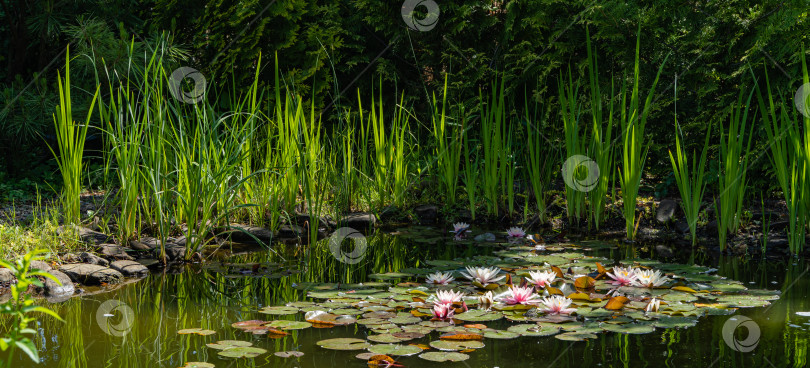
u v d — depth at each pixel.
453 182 5.14
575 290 2.88
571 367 2.04
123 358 2.12
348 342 2.22
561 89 4.66
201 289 3.05
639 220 4.45
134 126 3.84
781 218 4.20
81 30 5.40
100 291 3.03
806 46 4.18
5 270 3.05
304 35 6.07
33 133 5.76
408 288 2.96
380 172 5.08
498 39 5.98
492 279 3.06
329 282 3.18
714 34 4.78
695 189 3.97
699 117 4.72
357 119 6.14
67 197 3.84
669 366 2.04
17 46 6.59
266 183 4.50
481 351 2.20
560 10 5.55
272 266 3.55
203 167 3.82
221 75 5.96
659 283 2.94
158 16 6.30
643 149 5.09
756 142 4.59
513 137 5.54
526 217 4.79
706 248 3.93
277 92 4.56
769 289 2.98
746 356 2.12
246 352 2.09
